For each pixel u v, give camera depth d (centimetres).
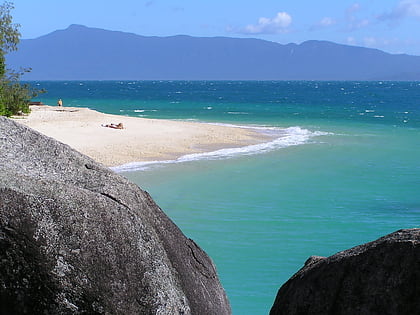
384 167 2448
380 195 1892
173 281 395
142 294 365
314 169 2362
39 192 357
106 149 2620
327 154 2798
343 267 390
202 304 423
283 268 1173
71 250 350
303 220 1551
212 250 1280
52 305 344
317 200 1797
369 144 3244
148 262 375
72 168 416
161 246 398
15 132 421
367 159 2669
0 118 426
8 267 343
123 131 3266
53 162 415
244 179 2102
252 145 3069
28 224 345
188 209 1639
